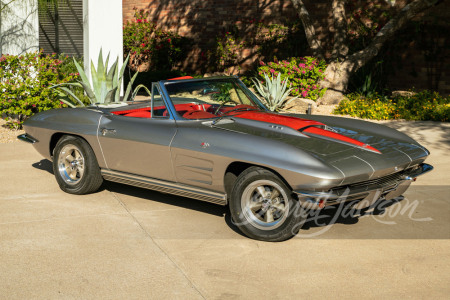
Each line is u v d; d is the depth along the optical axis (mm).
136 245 4258
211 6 17359
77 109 5766
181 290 3473
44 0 11109
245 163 4375
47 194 5691
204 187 4621
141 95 14109
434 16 13375
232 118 4883
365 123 5305
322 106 12406
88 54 11102
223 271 3762
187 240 4371
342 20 12922
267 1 16078
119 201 5465
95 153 5422
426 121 10578
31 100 8945
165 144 4754
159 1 18719
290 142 4301
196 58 18062
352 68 12719
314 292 3432
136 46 18641
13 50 10859
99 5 11008
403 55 13945
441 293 3410
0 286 3529
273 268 3809
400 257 3996
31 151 7832
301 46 15391
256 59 16438
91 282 3590
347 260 3947
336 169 3912
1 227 4652
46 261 3939
